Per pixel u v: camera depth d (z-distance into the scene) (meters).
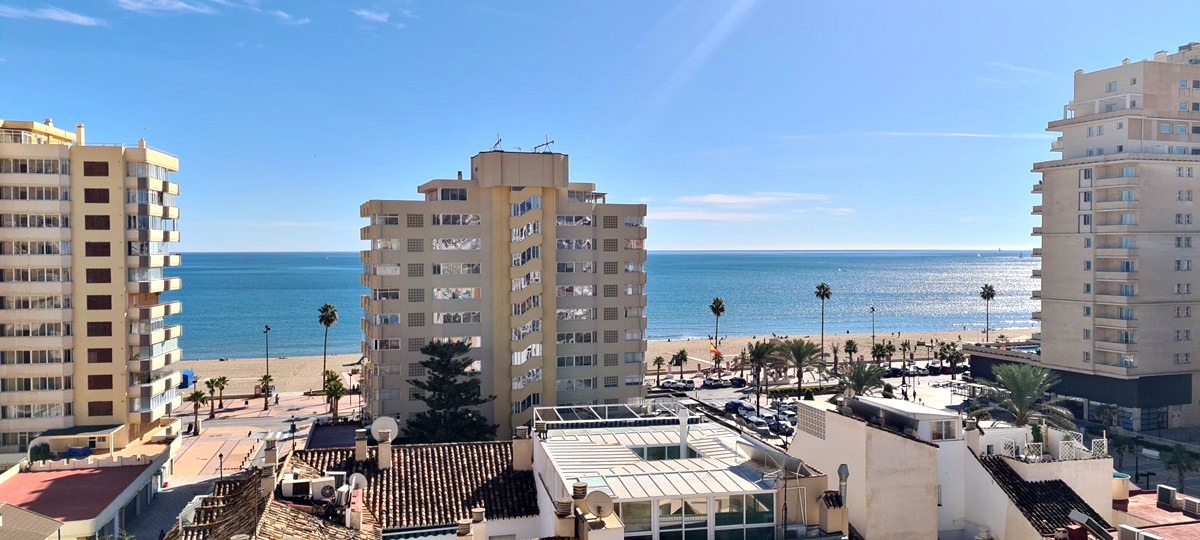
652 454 36.28
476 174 91.19
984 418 64.25
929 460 34.16
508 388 89.31
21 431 79.00
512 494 36.88
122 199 80.81
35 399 79.38
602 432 38.75
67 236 80.12
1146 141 98.06
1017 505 35.75
